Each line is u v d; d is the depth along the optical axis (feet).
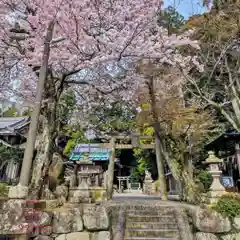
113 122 42.14
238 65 28.78
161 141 26.58
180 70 27.55
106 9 17.94
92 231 15.79
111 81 26.40
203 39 29.12
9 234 11.77
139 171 57.77
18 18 17.81
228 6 27.58
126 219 17.53
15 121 48.32
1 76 23.49
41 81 13.71
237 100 26.84
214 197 18.13
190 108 27.76
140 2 17.94
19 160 39.27
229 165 40.75
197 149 31.76
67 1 15.01
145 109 28.40
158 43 19.10
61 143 48.11
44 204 16.38
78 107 36.58
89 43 17.40
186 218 17.33
